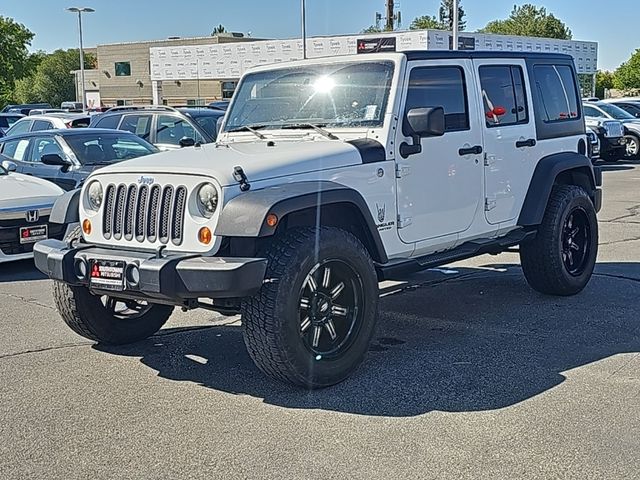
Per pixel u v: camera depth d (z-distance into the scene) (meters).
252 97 6.09
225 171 4.59
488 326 6.21
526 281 7.74
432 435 4.12
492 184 6.28
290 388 4.88
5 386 4.98
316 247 4.66
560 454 3.87
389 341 5.85
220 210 4.50
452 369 5.18
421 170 5.58
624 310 6.64
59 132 10.93
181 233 4.65
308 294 4.77
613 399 4.59
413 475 3.68
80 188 5.40
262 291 4.52
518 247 7.23
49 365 5.40
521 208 6.66
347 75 5.66
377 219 5.26
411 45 33.66
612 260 8.81
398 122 5.39
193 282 4.38
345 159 5.07
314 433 4.18
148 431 4.24
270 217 4.38
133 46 71.50
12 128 16.22
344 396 4.72
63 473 3.76
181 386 4.95
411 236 5.57
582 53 43.38
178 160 4.94
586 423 4.24
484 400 4.61
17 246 8.52
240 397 4.74
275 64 6.09
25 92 96.06
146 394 4.81
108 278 4.70
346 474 3.70
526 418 4.32
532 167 6.74
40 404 4.66
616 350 5.54
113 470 3.78
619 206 13.40
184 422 4.36
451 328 6.18
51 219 5.43
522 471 3.70
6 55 63.47
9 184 9.04
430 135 5.37
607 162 22.55
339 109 5.60
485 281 7.87
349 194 4.93
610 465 3.75
